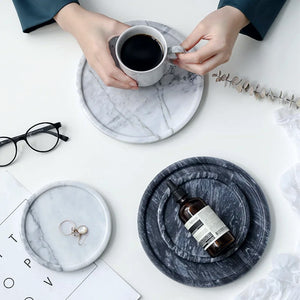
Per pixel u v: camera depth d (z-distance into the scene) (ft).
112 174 3.44
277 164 3.40
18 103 3.58
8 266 3.37
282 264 3.23
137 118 3.46
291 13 3.53
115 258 3.35
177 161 3.40
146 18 3.63
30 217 3.39
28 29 3.61
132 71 3.13
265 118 3.45
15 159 3.50
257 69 3.50
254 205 3.31
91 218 3.37
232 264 3.24
